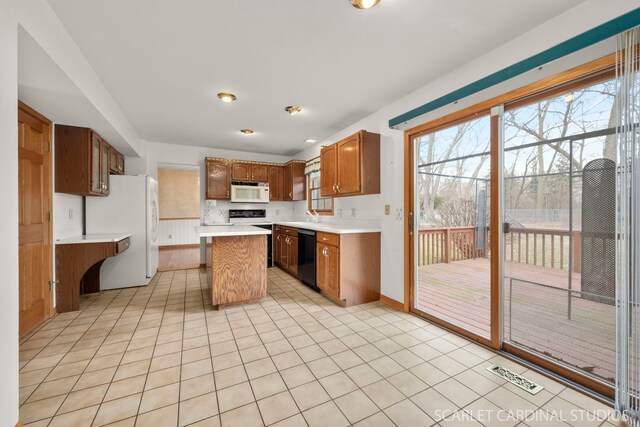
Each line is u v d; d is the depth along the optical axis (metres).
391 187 3.01
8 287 1.23
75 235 3.30
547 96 1.76
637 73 1.32
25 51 1.52
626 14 1.32
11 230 1.25
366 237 3.09
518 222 1.96
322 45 1.95
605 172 1.55
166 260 5.81
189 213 7.98
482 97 2.05
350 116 3.40
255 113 3.30
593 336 1.62
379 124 3.17
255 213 5.39
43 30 1.51
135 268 3.74
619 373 1.39
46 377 1.72
